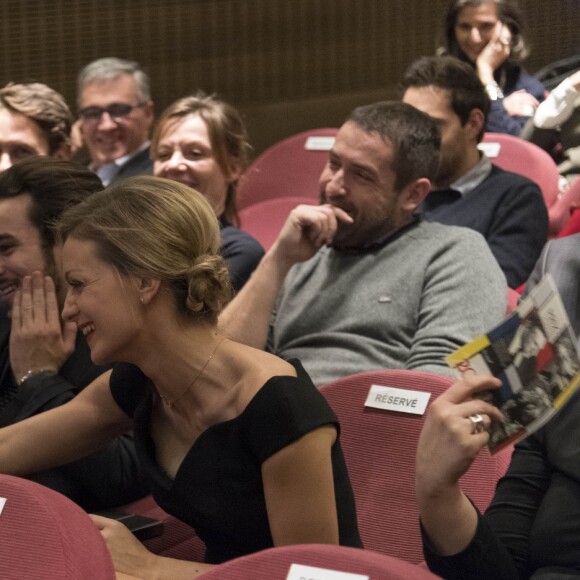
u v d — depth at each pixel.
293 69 9.41
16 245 3.36
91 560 2.14
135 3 8.66
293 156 6.63
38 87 5.95
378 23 9.78
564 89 7.05
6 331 3.51
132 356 2.55
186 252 2.49
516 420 2.31
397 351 4.09
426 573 1.76
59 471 3.23
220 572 1.88
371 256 4.24
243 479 2.51
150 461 2.66
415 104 5.65
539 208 5.59
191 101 5.41
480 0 7.81
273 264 4.00
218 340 2.57
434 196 5.69
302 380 2.53
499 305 4.06
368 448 3.08
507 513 2.72
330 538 2.43
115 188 2.55
